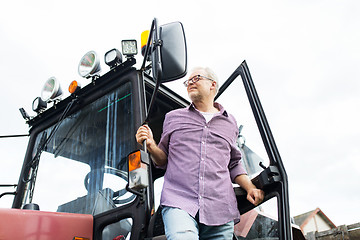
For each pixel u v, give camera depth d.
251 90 1.95
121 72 2.28
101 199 1.96
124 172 1.95
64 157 2.34
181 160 1.67
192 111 1.79
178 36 1.64
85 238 1.84
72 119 2.45
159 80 1.57
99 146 2.18
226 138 1.75
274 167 1.69
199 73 1.86
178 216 1.49
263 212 1.89
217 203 1.59
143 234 1.66
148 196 1.71
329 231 5.07
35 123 2.73
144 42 2.21
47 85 2.74
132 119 2.06
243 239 2.08
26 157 2.59
